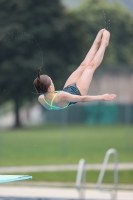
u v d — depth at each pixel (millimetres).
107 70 132000
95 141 112438
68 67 126750
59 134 131125
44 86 24969
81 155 86125
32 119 181625
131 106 142375
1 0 107000
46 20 120500
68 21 123125
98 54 26141
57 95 24859
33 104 138375
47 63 122625
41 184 49125
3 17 107000
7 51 106312
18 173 55094
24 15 111688
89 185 49188
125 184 49781
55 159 78750
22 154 88062
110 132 132000
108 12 105938
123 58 132000
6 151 92875
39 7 117938
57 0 121938
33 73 114875
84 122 147250
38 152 92312
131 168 58000
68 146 104062
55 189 45656
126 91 135125
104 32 26594
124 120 142625
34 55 113438
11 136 123938
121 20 111062
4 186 47250
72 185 48906
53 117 164250
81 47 126938
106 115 144125
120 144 105500
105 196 41750
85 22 121625
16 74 113875
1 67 112125
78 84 25562
